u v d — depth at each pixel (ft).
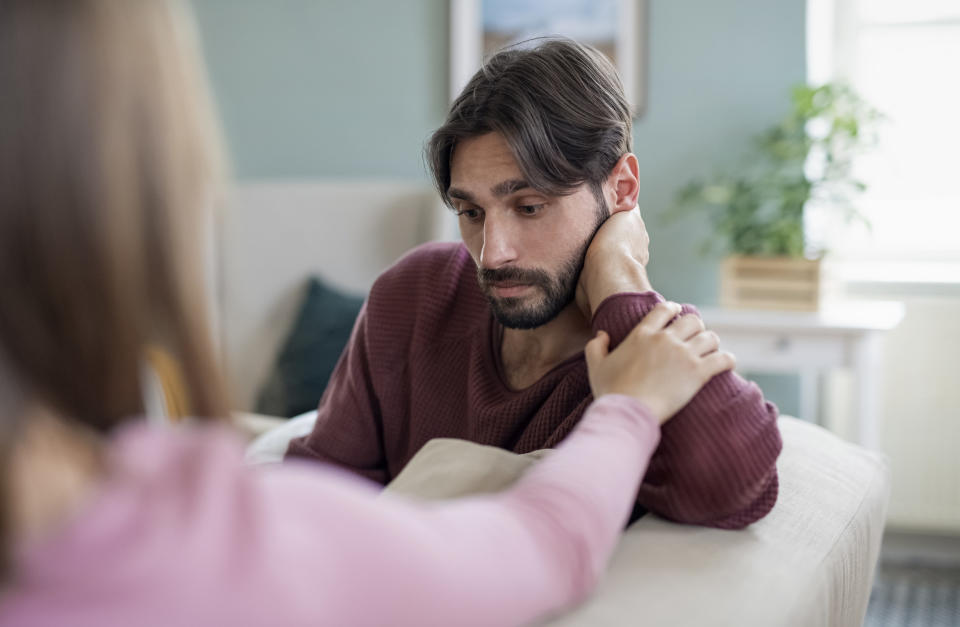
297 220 9.39
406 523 1.71
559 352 3.83
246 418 5.84
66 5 1.44
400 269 4.56
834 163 8.45
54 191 1.40
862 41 9.35
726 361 2.90
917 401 8.98
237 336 9.37
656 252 9.51
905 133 9.34
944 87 9.20
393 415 4.43
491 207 3.52
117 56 1.46
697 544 2.79
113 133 1.44
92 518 1.45
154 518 1.47
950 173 9.29
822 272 8.12
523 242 3.54
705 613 2.34
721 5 9.19
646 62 9.37
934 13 9.13
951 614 7.72
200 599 1.44
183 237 1.53
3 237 1.40
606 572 2.53
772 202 9.08
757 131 9.21
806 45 9.05
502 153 3.44
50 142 1.40
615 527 2.11
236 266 9.46
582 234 3.58
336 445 4.58
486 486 2.76
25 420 1.43
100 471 1.51
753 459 2.84
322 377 8.46
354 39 10.15
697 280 9.44
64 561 1.41
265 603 1.47
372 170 10.24
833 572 2.89
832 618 2.88
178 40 1.57
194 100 1.58
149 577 1.42
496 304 3.63
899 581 8.48
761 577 2.60
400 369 4.42
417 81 10.05
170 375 1.76
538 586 1.85
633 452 2.31
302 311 8.85
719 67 9.25
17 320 1.41
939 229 9.37
